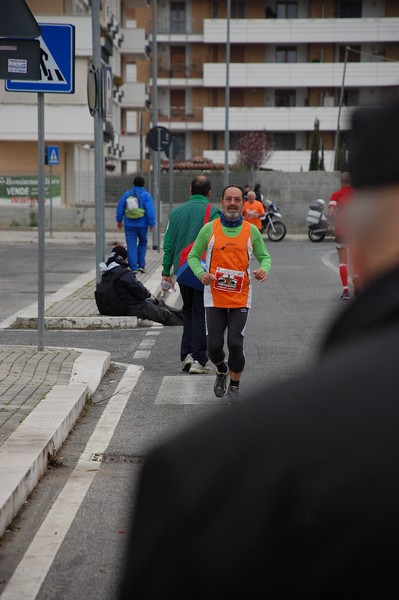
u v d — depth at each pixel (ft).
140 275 123.44
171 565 5.64
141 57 355.15
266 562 5.45
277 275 130.93
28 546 27.63
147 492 5.90
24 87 57.62
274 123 424.46
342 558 5.36
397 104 6.34
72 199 246.27
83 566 25.82
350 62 423.64
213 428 5.84
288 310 90.43
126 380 56.13
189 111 437.17
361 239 6.44
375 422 5.59
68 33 57.52
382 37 417.69
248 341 70.59
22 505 31.42
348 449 5.56
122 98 346.33
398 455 5.49
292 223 259.80
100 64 91.81
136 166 406.62
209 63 426.51
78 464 37.22
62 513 30.76
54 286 111.86
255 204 173.06
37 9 250.78
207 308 49.24
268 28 421.18
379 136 6.35
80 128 243.40
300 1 428.97
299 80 421.18
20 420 40.34
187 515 5.65
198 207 58.70
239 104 433.89
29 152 248.32
